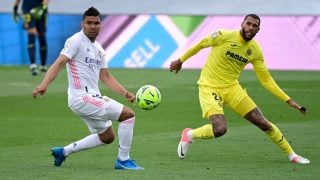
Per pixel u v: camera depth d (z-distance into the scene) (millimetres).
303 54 46250
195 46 20484
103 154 21188
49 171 18500
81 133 25375
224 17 46938
